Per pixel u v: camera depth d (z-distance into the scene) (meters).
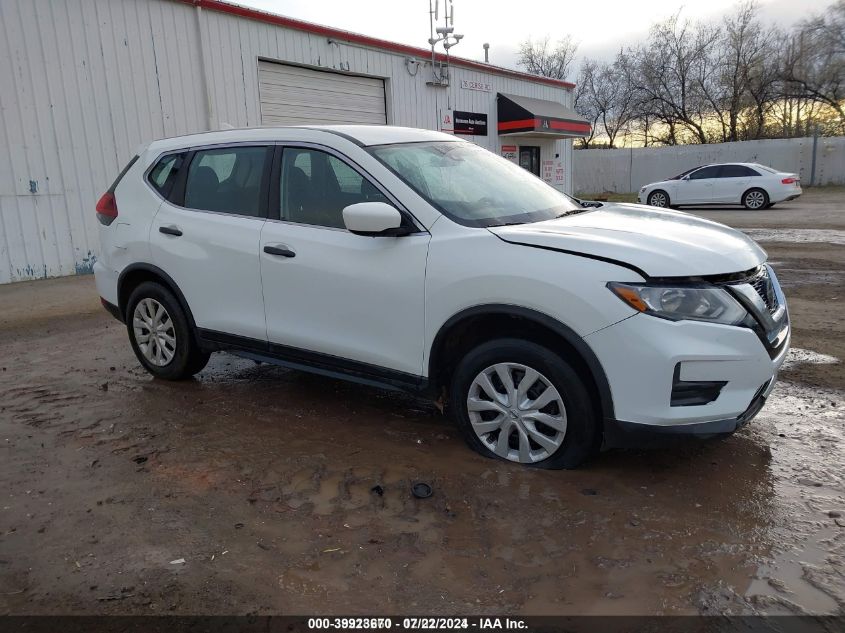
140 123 11.15
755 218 17.11
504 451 3.52
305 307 3.96
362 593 2.53
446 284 3.40
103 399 4.68
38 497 3.29
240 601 2.49
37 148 9.98
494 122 20.16
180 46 11.56
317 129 4.13
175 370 4.86
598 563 2.67
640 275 3.02
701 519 2.96
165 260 4.65
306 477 3.44
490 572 2.63
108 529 2.99
